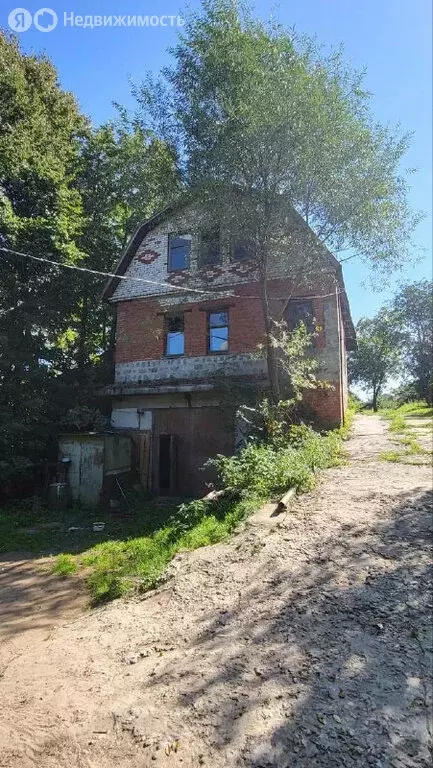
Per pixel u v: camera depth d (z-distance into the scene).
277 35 11.17
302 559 5.24
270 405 11.85
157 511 11.99
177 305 15.62
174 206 13.12
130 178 16.94
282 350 12.52
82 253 16.94
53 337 17.48
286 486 7.99
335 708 2.88
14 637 4.91
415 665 3.21
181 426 14.77
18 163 15.39
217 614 4.41
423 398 39.62
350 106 11.41
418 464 9.12
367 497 7.08
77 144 20.66
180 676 3.46
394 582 4.41
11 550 9.06
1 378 15.38
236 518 7.19
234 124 10.74
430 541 5.23
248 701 3.05
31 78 19.50
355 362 50.97
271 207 11.68
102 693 3.38
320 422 12.97
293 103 10.45
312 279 13.00
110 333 20.31
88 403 16.86
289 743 2.64
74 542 9.49
